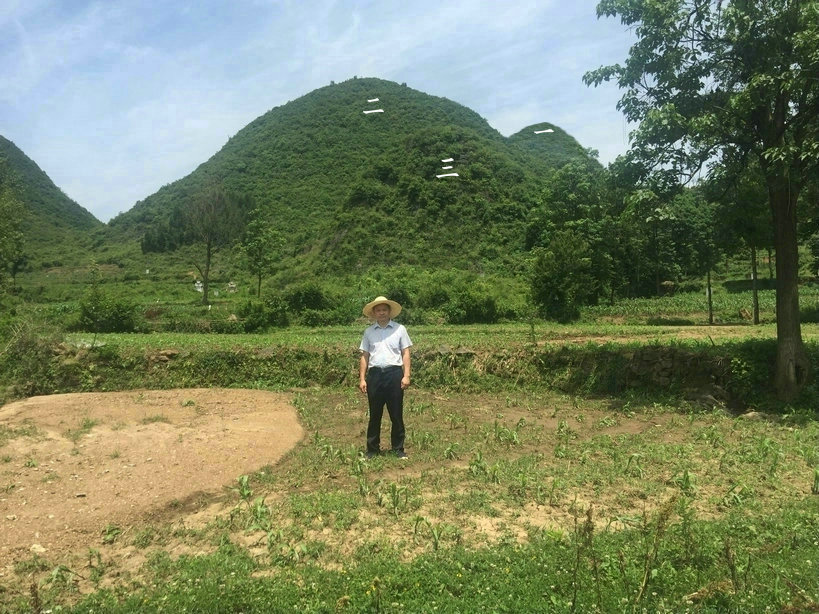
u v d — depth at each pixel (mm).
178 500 5668
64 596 3928
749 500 5453
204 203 61188
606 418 9266
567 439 7742
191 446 7242
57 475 6152
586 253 32281
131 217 95375
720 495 5684
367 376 7320
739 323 28062
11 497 5566
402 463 6887
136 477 6156
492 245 55906
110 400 10344
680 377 11016
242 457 7000
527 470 6414
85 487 5852
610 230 30859
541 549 4289
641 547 4262
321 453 7223
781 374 9891
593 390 11477
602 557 4066
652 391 11039
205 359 12953
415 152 69875
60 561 4457
